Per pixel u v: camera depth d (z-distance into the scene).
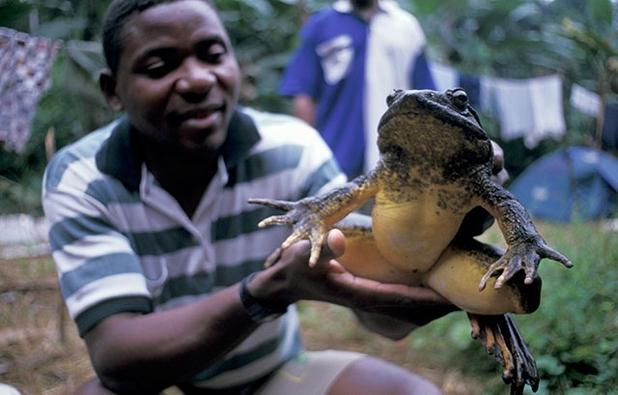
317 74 4.45
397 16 4.42
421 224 1.71
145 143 2.24
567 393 2.83
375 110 4.31
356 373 2.25
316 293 1.76
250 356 2.30
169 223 2.24
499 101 6.80
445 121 1.62
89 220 2.16
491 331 1.79
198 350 1.84
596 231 4.37
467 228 1.81
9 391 2.39
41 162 6.78
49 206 2.24
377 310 1.88
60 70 5.12
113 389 2.04
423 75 4.49
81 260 2.09
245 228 2.31
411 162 1.70
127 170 2.21
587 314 3.31
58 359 3.80
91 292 2.02
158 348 1.86
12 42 3.05
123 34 2.07
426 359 3.80
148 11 2.05
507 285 1.62
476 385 3.42
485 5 9.99
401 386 2.17
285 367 2.40
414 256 1.76
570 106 7.71
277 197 2.34
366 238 1.82
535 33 9.82
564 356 3.02
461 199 1.70
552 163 7.39
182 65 2.06
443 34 9.51
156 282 2.24
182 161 2.21
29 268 5.37
